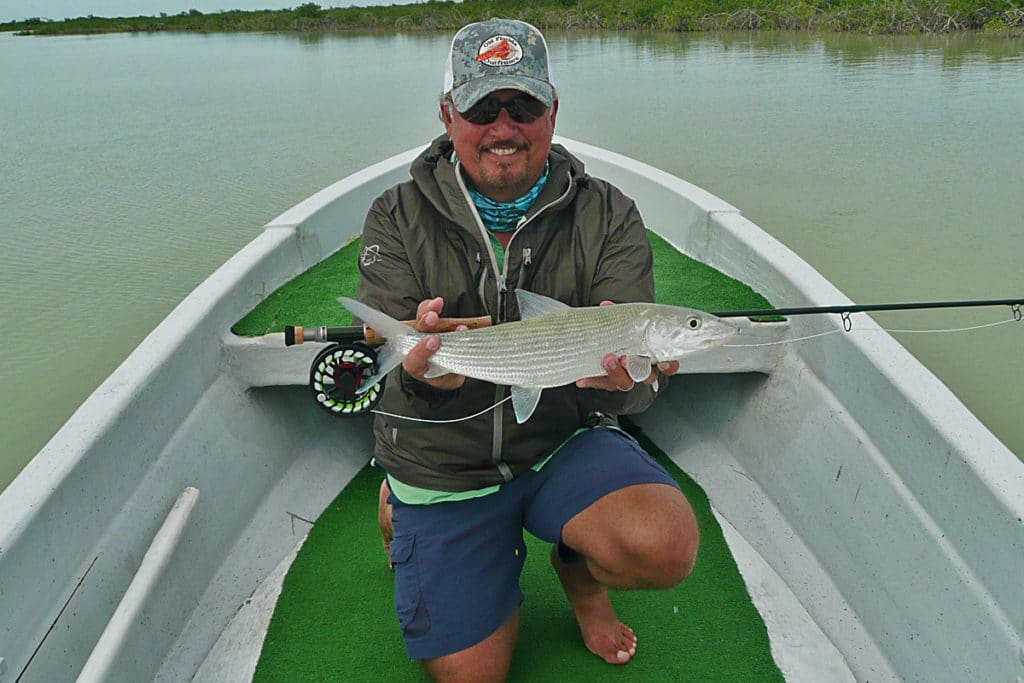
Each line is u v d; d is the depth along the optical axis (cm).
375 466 361
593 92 1420
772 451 321
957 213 747
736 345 328
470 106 205
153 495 260
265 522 313
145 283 692
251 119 1390
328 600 283
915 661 231
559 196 223
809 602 276
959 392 464
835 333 292
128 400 255
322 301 373
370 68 2159
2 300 660
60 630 208
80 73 2447
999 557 203
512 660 253
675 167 916
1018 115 1096
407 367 200
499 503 226
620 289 224
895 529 246
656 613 273
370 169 534
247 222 833
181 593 262
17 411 523
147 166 1066
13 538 196
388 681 251
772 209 771
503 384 212
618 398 223
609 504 212
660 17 2880
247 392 330
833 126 1084
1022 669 190
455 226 223
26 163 1101
